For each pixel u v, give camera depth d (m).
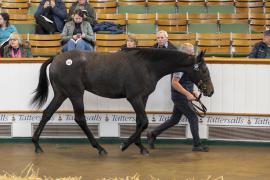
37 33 12.90
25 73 9.97
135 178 7.37
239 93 9.74
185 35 12.55
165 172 7.90
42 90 9.22
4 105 10.04
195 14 13.69
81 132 10.10
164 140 10.03
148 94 8.96
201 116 9.55
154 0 14.50
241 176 7.70
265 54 10.23
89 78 8.95
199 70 8.89
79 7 12.66
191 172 7.92
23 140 10.12
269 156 9.06
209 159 8.80
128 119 9.99
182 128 9.97
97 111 9.98
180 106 9.33
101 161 8.66
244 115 9.75
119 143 10.05
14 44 10.52
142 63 8.90
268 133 9.74
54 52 12.27
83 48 10.90
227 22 13.70
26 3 14.21
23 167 8.23
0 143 10.12
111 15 13.39
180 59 8.90
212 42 12.45
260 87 9.68
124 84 8.89
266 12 14.54
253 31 13.71
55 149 9.62
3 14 11.62
